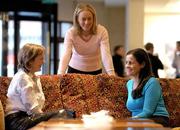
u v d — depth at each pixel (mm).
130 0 7418
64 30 8750
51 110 3252
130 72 3105
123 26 10297
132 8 7434
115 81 3498
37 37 7449
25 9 7285
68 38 3535
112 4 9773
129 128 2148
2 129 2709
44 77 3389
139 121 2443
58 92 3365
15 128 2820
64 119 2506
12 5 7156
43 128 2117
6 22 7137
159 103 3029
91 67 3635
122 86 3480
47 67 7414
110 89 3463
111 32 10320
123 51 7855
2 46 7148
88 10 3426
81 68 3617
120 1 9227
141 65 3074
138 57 3064
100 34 3525
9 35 7180
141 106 3031
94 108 3357
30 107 2869
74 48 3566
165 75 9844
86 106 3344
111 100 3416
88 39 3520
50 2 7555
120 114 3344
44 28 7520
